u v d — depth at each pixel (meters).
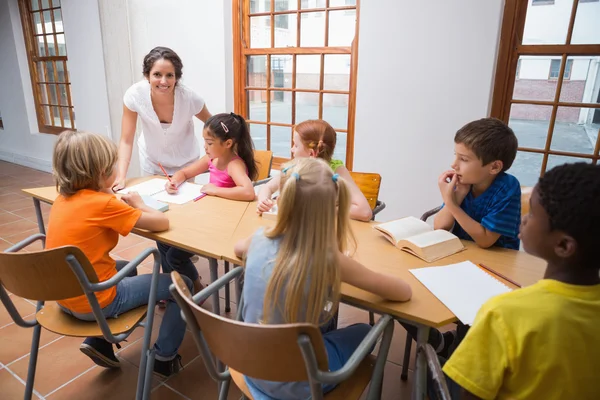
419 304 1.09
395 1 2.80
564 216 0.64
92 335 1.34
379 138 3.09
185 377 1.73
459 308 1.07
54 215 1.40
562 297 0.67
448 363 0.77
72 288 1.23
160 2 3.89
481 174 1.43
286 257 0.94
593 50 2.34
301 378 0.89
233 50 3.70
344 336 1.16
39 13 5.13
